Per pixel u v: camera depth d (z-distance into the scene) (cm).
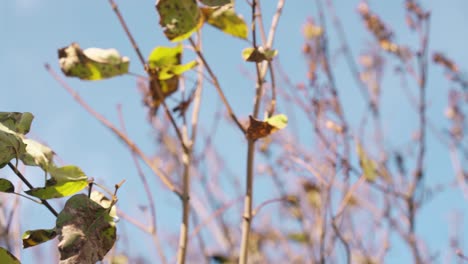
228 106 115
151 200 132
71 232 90
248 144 115
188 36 116
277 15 122
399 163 180
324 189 153
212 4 115
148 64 119
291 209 158
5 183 91
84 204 91
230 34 122
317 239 153
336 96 161
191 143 122
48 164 93
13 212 127
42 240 92
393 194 177
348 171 151
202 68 128
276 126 113
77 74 120
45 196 92
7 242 125
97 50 120
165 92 128
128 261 130
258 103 118
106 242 91
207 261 153
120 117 134
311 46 167
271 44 120
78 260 89
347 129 157
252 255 179
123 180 93
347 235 166
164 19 115
